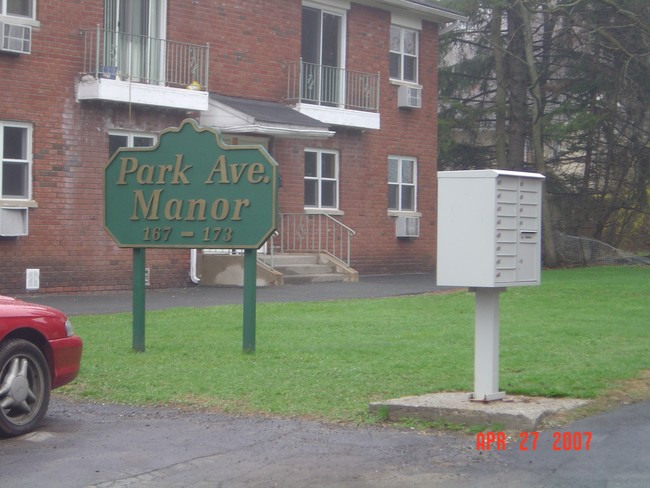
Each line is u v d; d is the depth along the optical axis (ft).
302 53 77.92
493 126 102.06
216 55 71.00
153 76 66.80
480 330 26.91
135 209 38.22
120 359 36.29
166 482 21.84
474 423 25.64
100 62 63.46
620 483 20.76
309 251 76.13
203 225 37.17
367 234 81.71
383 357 35.50
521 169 96.89
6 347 26.02
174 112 67.10
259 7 73.77
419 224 86.22
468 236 25.91
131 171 38.34
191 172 37.35
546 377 30.35
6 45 58.29
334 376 32.30
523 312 48.78
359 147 81.10
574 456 22.82
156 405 29.84
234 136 71.36
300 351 37.09
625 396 28.40
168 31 67.92
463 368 32.99
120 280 65.16
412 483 21.24
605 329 41.78
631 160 95.35
